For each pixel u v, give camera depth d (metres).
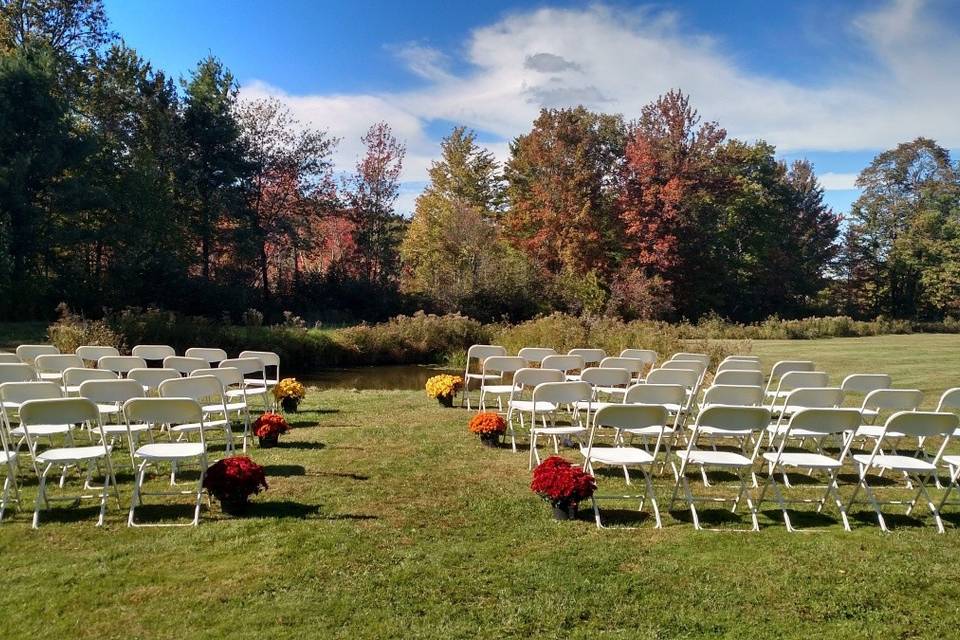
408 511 4.73
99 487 5.32
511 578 3.61
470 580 3.57
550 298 28.72
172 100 27.81
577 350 9.54
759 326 30.62
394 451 6.64
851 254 44.53
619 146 38.22
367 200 34.75
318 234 33.09
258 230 29.62
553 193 34.59
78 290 21.88
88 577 3.56
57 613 3.19
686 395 6.99
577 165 34.31
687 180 33.91
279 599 3.34
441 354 21.31
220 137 28.00
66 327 14.64
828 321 30.25
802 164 45.75
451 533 4.29
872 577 3.70
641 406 4.64
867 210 44.69
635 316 29.06
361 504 4.88
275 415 7.08
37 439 7.02
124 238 23.56
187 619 3.14
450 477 5.66
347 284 30.08
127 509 4.74
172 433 7.53
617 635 3.07
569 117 34.81
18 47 22.20
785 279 40.22
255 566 3.72
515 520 4.57
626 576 3.66
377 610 3.24
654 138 35.19
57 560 3.79
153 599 3.33
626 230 34.34
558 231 34.56
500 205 39.31
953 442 7.71
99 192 22.19
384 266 34.50
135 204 24.03
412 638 3.00
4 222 19.84
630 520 4.66
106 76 25.81
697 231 34.34
